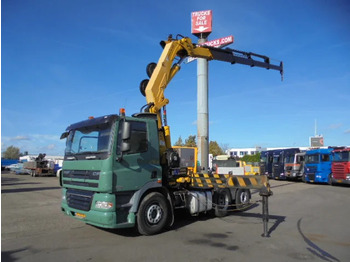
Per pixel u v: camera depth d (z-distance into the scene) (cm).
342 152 2191
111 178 636
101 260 534
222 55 1165
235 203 1048
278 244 636
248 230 767
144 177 702
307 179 2575
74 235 715
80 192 704
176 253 572
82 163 695
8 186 2258
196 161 1140
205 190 924
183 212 934
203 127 1589
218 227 804
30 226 823
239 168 1406
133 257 549
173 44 988
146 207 704
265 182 713
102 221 635
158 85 907
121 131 670
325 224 841
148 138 731
